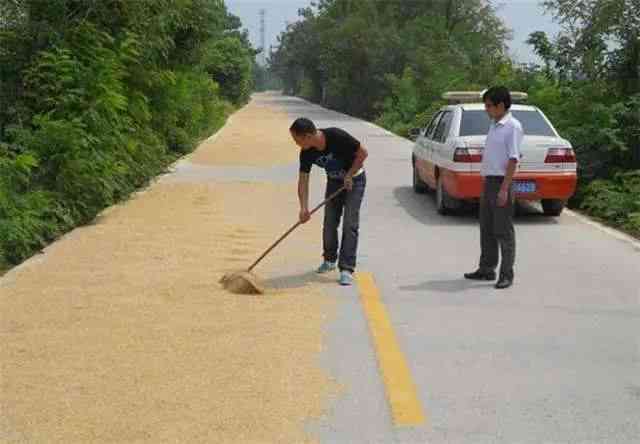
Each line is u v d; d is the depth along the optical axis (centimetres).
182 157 2017
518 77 2241
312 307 687
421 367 549
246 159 1994
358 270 832
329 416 467
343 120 4584
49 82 1122
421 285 774
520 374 538
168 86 1680
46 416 462
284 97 10969
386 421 461
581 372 543
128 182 1356
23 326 624
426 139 1338
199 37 1856
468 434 446
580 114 1461
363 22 5522
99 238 973
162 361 550
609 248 964
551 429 453
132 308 673
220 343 588
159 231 1023
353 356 568
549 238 1029
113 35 1277
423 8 5638
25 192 1002
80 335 602
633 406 487
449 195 1157
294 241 973
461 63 4369
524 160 1115
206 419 460
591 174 1370
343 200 802
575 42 1504
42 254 887
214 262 848
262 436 440
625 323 657
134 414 466
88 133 1118
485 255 792
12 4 1166
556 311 690
